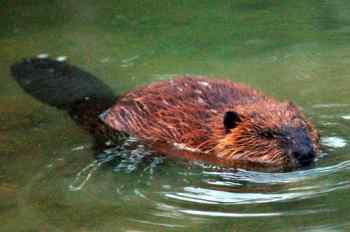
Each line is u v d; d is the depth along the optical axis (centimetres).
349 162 1366
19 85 1798
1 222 1229
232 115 1402
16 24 2172
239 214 1223
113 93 1733
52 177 1384
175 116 1485
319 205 1233
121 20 2162
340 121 1548
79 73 1841
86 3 2298
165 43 2000
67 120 1622
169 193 1306
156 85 1573
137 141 1503
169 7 2234
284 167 1369
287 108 1434
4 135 1574
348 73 1770
